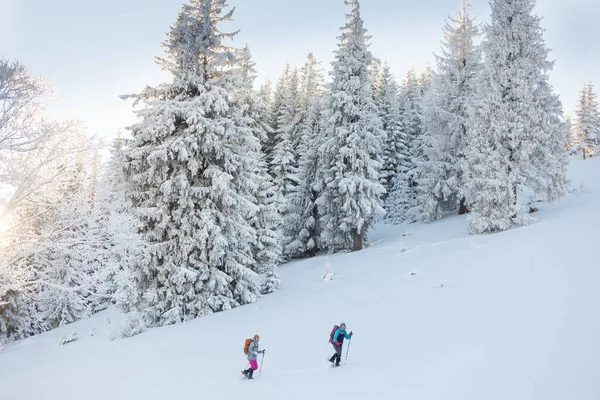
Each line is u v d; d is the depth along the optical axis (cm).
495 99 2327
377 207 2856
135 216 1722
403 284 1659
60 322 2714
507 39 2378
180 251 1786
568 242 1552
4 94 786
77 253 1007
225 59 1928
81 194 1054
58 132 898
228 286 1911
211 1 1950
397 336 1066
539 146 2241
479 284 1380
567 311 913
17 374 1360
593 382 588
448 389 656
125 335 1688
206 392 815
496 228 2303
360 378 785
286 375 888
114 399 843
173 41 1958
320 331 1258
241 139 1994
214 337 1386
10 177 848
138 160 1773
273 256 2498
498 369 702
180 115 1831
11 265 954
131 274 1636
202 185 1884
